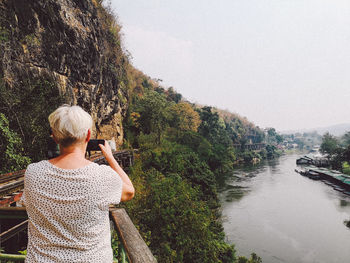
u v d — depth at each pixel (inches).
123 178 43.9
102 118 965.8
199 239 525.7
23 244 177.2
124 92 1242.6
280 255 742.5
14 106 409.4
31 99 436.5
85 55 686.5
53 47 550.9
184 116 2172.7
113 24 1024.2
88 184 36.2
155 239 517.0
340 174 1862.7
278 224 967.6
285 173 2245.3
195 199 738.2
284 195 1398.9
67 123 37.5
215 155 1829.5
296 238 853.2
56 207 34.9
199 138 1808.6
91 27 727.1
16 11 450.3
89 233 35.9
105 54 886.4
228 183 1674.5
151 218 552.1
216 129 2632.9
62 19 586.2
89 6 734.5
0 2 419.5
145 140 1307.8
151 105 1437.0
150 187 660.1
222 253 589.6
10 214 64.7
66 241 34.9
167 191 644.1
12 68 426.9
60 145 39.6
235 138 3836.1
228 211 1094.4
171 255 461.4
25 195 37.5
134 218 529.3
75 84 666.2
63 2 601.0
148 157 1094.4
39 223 36.2
